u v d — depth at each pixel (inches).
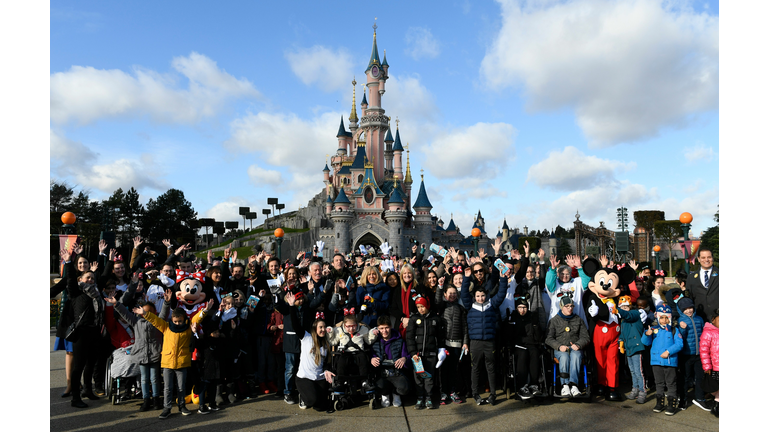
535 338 312.2
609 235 1990.7
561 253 3324.3
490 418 283.1
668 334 291.0
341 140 4763.8
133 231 3833.7
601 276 326.3
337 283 352.5
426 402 303.0
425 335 307.3
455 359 319.3
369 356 310.2
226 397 320.8
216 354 295.7
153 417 288.2
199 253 3720.5
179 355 285.6
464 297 335.0
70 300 311.4
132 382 325.1
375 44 4306.1
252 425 273.4
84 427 269.4
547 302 355.3
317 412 297.4
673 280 1131.3
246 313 325.1
